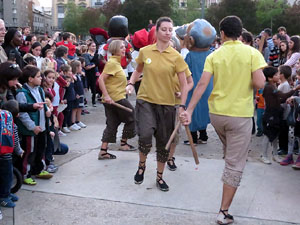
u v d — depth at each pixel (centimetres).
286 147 557
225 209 357
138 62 439
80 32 6212
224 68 353
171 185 449
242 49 353
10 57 545
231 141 352
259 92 662
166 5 3738
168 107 423
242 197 412
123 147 595
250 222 359
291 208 386
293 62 695
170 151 493
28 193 430
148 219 367
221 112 350
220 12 3538
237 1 3497
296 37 759
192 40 577
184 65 419
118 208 392
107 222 363
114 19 846
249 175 477
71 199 414
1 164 380
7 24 8012
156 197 416
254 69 348
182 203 401
